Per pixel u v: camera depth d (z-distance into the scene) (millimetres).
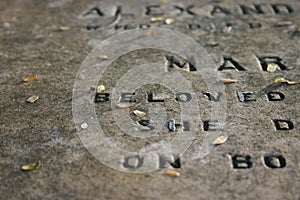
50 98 766
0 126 721
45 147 686
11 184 644
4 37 916
